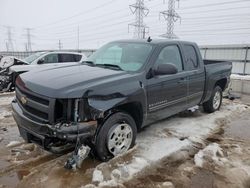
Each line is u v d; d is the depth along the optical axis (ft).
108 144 11.28
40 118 10.31
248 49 49.49
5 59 31.07
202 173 10.85
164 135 15.03
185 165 11.50
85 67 13.64
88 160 11.53
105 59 14.90
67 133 9.69
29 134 10.93
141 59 13.44
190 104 17.07
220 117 19.54
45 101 10.12
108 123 11.12
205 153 12.57
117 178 10.12
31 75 12.15
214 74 19.21
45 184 9.61
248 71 49.70
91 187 9.46
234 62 52.13
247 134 15.93
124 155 11.95
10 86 29.27
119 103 11.18
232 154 12.78
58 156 11.83
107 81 11.12
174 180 10.25
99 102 10.48
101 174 10.29
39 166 10.88
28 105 10.82
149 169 10.97
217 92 20.94
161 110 14.11
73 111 10.00
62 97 9.77
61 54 34.09
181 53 16.01
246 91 31.63
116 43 15.98
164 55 14.49
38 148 12.54
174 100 14.99
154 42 14.64
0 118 17.71
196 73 16.92
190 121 18.17
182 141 14.16
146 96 12.76
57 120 9.99
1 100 24.17
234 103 25.11
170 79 14.32
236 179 10.44
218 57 55.01
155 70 13.23
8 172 10.40
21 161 11.30
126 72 12.59
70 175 10.27
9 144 13.01
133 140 12.60
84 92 10.11
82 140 10.21
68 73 12.03
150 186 9.77
